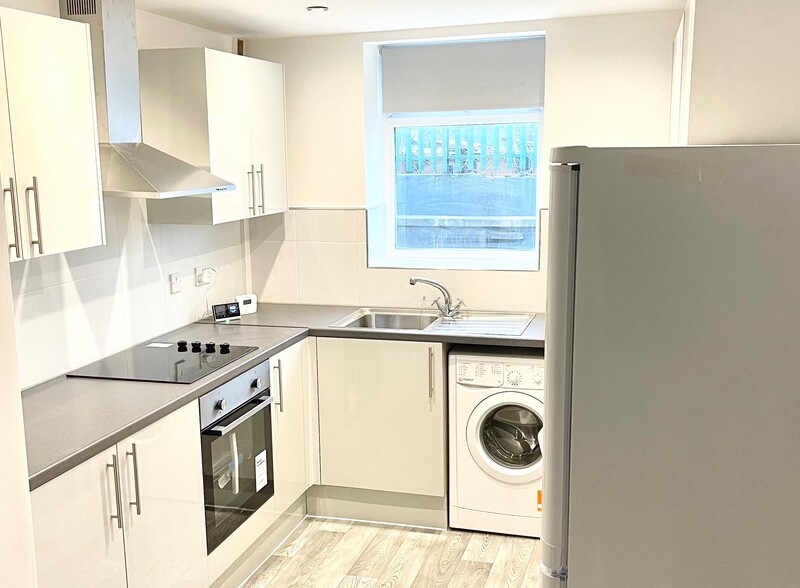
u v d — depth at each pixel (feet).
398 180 15.23
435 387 12.15
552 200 4.54
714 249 4.30
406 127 15.01
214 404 9.78
